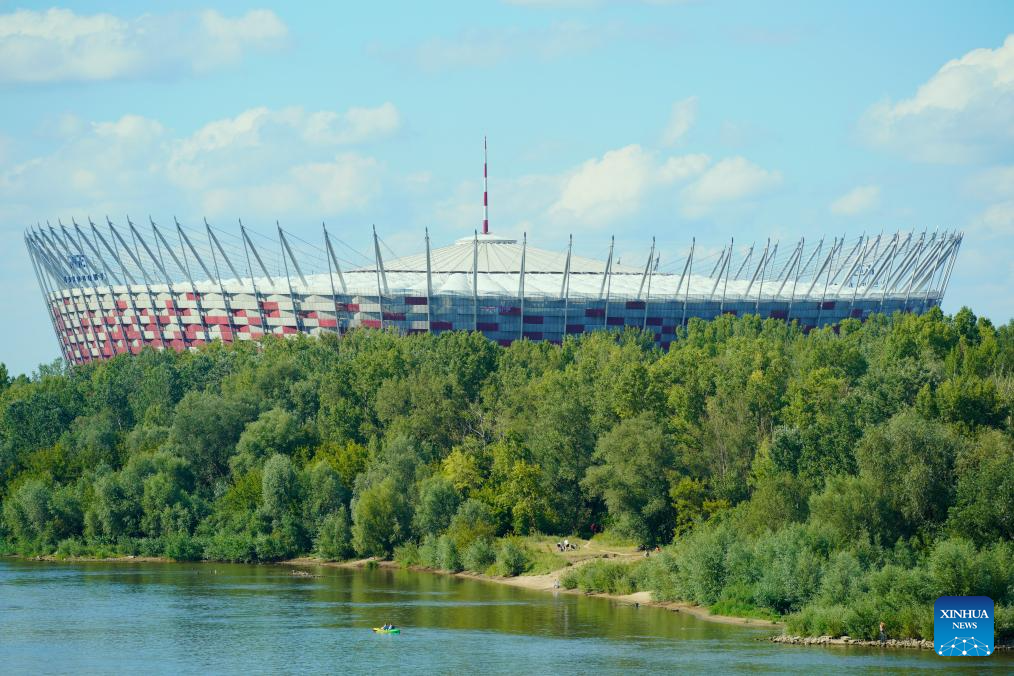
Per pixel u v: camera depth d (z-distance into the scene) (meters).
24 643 167.88
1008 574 156.25
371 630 172.88
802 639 160.62
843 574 165.38
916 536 176.00
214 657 158.75
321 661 155.38
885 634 157.38
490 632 170.50
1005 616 153.12
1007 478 168.62
